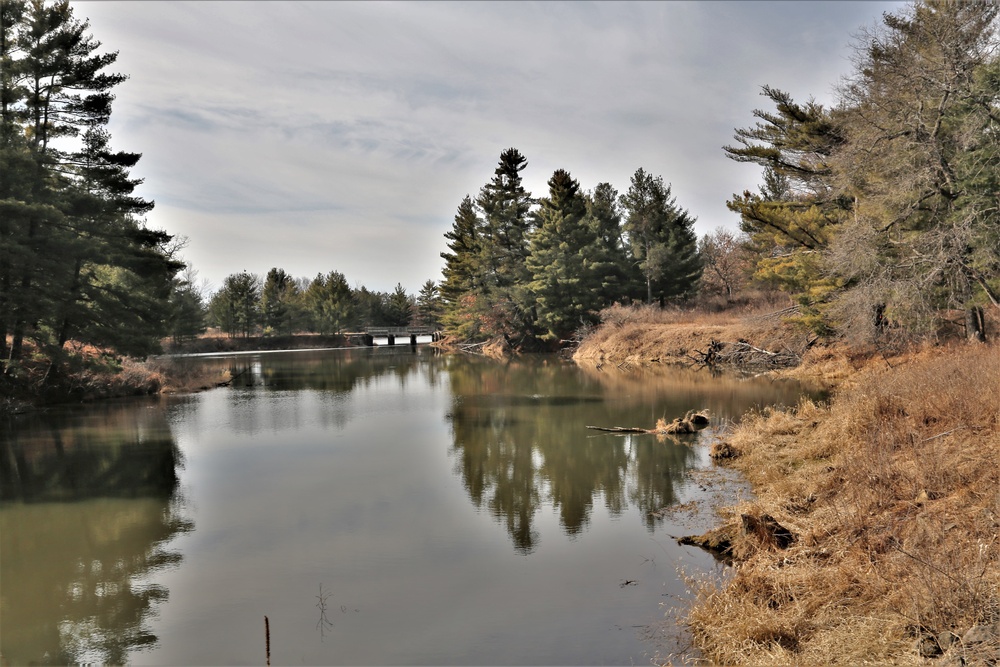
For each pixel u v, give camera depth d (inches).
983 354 580.1
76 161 1160.2
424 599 318.3
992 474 313.1
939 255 762.8
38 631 296.0
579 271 2206.0
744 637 242.7
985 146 758.5
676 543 379.6
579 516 440.5
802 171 1170.0
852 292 913.5
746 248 2046.0
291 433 788.0
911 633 215.6
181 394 1227.9
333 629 290.2
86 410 1002.7
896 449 397.7
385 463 619.2
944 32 781.9
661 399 964.6
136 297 1195.3
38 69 1094.4
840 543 300.7
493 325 2476.6
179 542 411.2
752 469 514.9
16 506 493.0
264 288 3661.4
